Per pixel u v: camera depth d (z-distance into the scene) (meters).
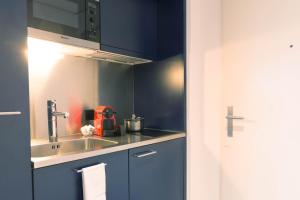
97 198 1.21
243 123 1.88
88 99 1.88
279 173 1.73
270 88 1.75
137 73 2.20
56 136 1.55
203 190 2.02
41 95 1.61
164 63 2.01
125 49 1.76
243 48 1.86
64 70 1.74
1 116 0.95
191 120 1.93
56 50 1.62
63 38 1.39
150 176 1.60
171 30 1.96
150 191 1.60
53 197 1.09
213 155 2.03
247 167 1.87
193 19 1.93
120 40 1.72
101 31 1.59
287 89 1.68
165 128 2.01
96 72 1.94
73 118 1.79
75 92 1.80
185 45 1.89
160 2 2.03
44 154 1.47
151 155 1.61
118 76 2.10
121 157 1.40
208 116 2.02
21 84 1.01
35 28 1.27
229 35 1.92
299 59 1.63
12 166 0.97
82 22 1.49
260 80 1.79
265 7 1.76
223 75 1.96
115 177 1.36
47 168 1.07
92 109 1.90
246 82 1.86
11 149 0.97
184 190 1.90
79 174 1.18
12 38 0.99
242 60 1.87
